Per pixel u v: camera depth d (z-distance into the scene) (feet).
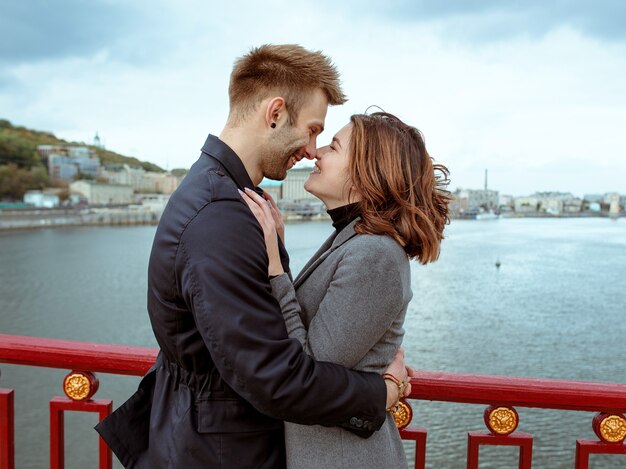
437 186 5.84
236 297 4.58
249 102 5.37
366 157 5.40
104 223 503.61
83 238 343.26
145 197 606.55
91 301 134.72
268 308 4.71
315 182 5.82
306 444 5.35
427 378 6.81
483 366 84.33
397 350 5.55
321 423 4.82
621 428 6.85
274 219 5.87
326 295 5.21
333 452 5.30
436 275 188.75
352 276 5.06
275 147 5.43
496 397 6.77
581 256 266.36
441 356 89.20
